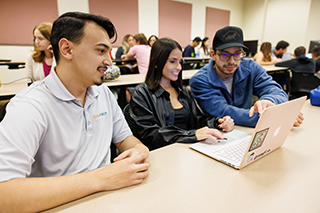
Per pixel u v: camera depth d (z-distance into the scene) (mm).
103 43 673
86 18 654
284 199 573
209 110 1440
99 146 851
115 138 1016
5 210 483
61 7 4703
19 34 4348
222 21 8164
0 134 542
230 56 1353
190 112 1408
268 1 7957
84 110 790
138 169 653
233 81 1576
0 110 1088
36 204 509
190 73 3061
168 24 6688
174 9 6695
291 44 7590
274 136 780
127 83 2139
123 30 5801
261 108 1094
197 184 643
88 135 807
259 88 1581
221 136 1003
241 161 715
